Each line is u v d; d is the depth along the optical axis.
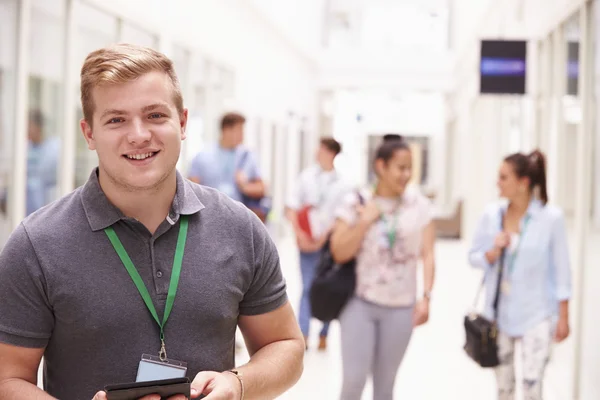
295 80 18.78
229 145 5.97
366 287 3.57
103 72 1.50
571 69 5.68
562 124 6.09
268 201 6.11
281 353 1.76
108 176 1.54
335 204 6.04
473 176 16.22
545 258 3.70
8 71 5.01
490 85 7.91
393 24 24.97
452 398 5.14
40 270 1.50
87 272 1.52
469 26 15.29
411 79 22.53
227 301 1.62
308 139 21.44
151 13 7.48
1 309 1.50
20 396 1.46
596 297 4.64
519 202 3.77
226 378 1.57
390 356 3.63
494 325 3.68
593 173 4.94
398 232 3.57
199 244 1.62
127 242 1.56
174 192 1.61
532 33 7.54
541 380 3.65
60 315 1.51
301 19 18.19
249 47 12.80
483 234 3.88
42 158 5.52
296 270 11.34
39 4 5.33
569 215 5.69
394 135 3.89
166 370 1.52
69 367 1.54
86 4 6.07
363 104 23.52
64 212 1.56
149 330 1.54
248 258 1.68
